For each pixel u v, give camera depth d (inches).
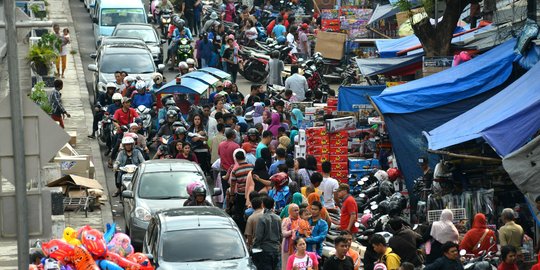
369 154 1749.5
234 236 1213.7
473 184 1395.2
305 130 1715.1
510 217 1213.7
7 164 726.5
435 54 1937.7
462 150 1408.7
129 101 1971.0
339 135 1708.9
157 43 2866.6
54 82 2155.5
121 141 1854.1
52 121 730.2
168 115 1859.0
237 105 2016.5
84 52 3068.4
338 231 1391.5
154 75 2183.8
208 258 1179.9
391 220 1176.8
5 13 724.7
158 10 3479.3
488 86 1589.6
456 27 2103.8
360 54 2714.1
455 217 1347.2
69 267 1035.9
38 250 1058.1
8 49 723.4
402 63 2075.5
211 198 1489.9
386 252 1127.6
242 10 3329.2
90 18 3599.9
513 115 1332.4
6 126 724.0
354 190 1654.8
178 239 1195.3
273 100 2084.2
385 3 3021.7
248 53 2763.3
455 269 1080.8
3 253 1382.9
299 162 1509.6
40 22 767.1
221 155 1654.8
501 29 1824.6
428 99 1577.3
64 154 1787.6
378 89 1934.1
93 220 1631.4
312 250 1254.3
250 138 1690.5
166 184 1501.0
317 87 2416.3
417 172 1553.9
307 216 1247.5
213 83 2091.5
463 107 1587.1
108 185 1854.1
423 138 1562.5
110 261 1059.3
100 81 2325.3
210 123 1830.7
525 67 1565.0
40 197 730.2
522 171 1247.5
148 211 1435.8
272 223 1247.5
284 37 3016.7
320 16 3302.2
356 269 1194.0
